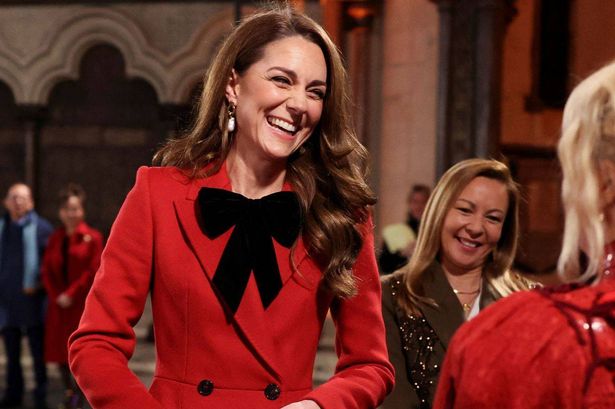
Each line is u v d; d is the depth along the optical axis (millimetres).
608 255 2389
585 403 2275
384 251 11594
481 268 5473
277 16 3930
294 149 3893
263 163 3947
